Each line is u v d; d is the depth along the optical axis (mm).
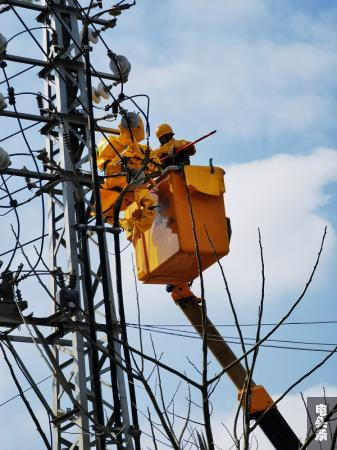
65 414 15711
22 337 15750
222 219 16031
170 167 15805
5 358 9164
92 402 15812
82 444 15344
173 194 15781
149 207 15703
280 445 16875
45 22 18188
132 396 13453
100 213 12414
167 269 16203
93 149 12211
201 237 15789
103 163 15891
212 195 15969
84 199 16281
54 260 17000
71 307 15617
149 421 8727
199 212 15898
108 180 15805
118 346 15984
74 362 15695
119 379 15789
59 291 16453
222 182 16062
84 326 15656
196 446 8672
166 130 16531
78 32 17734
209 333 16750
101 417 13008
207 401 8195
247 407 8195
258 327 8297
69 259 16266
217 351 16750
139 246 16672
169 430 8273
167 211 15922
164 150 16281
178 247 15648
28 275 14898
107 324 12430
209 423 8195
